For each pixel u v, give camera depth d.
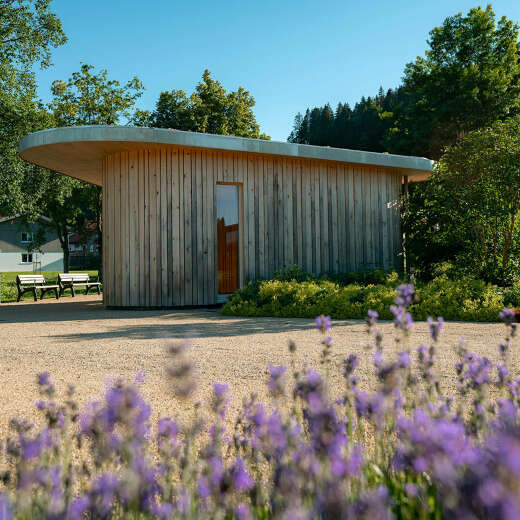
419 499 1.21
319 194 12.01
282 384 1.73
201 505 1.25
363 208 12.66
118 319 8.78
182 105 30.67
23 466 1.34
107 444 1.29
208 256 10.77
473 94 27.30
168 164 10.53
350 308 8.25
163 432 1.45
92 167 12.41
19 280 15.24
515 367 3.90
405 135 31.45
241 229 11.09
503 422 1.43
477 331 6.29
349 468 1.07
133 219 10.56
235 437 1.76
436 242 13.01
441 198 12.59
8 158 19.53
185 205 10.60
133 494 1.17
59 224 29.06
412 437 1.00
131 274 10.55
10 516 1.13
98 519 1.12
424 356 2.02
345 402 2.00
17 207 20.80
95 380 3.97
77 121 23.47
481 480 0.78
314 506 0.97
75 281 17.36
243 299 9.55
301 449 1.29
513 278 10.81
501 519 0.60
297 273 10.77
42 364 4.71
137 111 24.36
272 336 6.22
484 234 12.07
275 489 1.18
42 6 21.19
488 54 29.88
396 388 1.63
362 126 70.06
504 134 11.77
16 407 3.24
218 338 6.11
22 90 21.42
